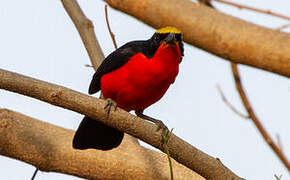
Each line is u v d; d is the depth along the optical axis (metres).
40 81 8.45
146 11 10.07
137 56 11.25
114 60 11.41
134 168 10.90
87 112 8.81
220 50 9.84
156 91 11.54
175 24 10.04
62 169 10.89
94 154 10.92
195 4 10.05
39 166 10.80
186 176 10.98
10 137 10.66
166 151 8.41
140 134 9.04
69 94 8.58
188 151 9.17
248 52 9.65
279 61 9.49
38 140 10.80
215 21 9.81
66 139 11.02
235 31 9.70
